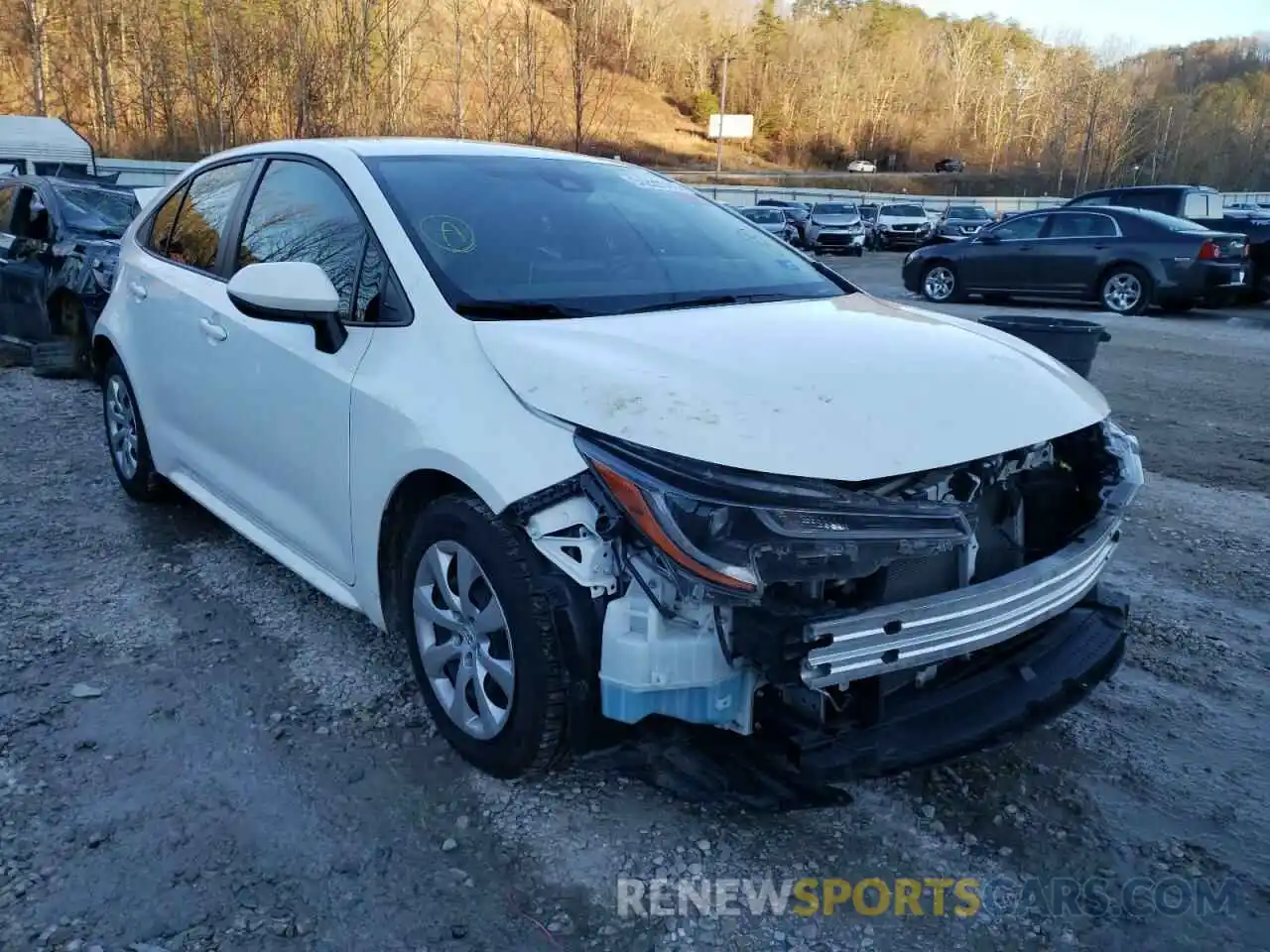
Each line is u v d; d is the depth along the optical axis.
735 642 2.41
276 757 3.05
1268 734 3.36
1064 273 14.99
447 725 3.00
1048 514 3.10
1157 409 8.25
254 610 4.02
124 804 2.81
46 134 20.69
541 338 2.88
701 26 103.31
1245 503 5.80
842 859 2.69
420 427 2.86
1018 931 2.47
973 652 2.69
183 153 29.27
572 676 2.57
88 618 3.92
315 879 2.55
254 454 3.80
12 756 3.01
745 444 2.41
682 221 3.95
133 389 4.78
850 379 2.72
